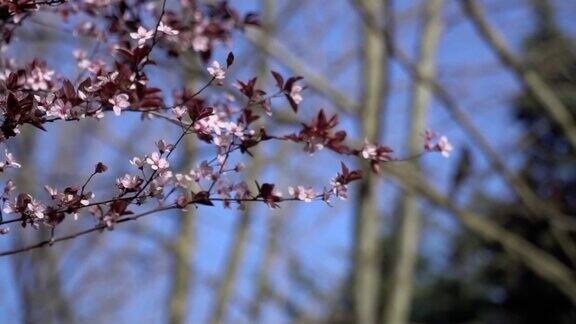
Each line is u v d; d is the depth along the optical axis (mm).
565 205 14422
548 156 14547
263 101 2500
